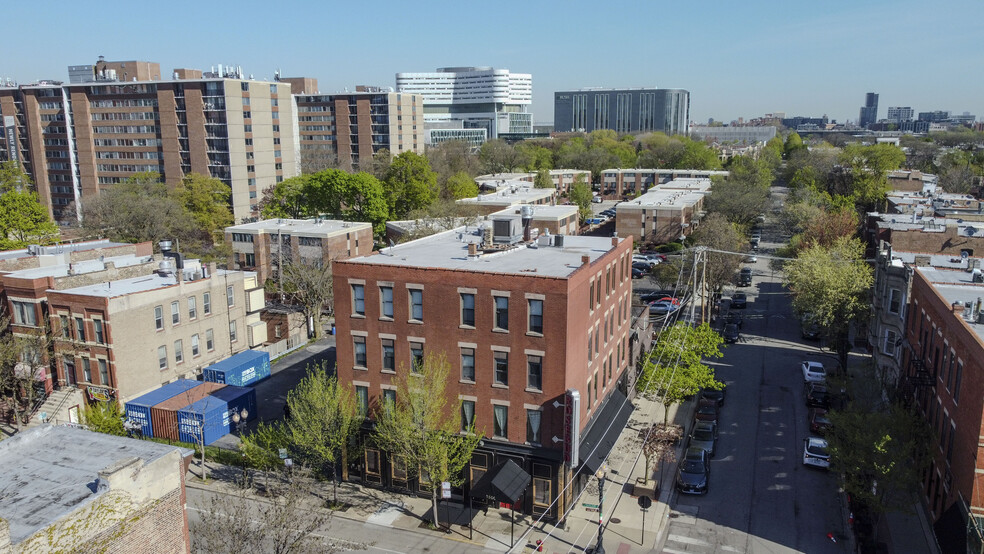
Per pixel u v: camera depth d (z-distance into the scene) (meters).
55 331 54.88
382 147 179.50
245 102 139.62
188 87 136.38
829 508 41.19
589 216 143.12
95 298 52.62
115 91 143.88
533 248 50.28
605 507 41.78
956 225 69.44
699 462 44.62
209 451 49.19
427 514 41.41
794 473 45.44
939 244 68.25
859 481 37.66
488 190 146.25
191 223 110.38
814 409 52.91
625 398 51.44
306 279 74.19
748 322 80.06
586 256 41.56
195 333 61.00
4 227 92.88
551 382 39.34
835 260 65.25
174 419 51.09
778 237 127.75
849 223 89.81
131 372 54.56
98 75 154.88
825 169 153.75
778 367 65.00
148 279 62.09
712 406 54.38
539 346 39.28
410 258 46.12
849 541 37.69
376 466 44.75
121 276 62.06
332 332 78.75
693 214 123.12
